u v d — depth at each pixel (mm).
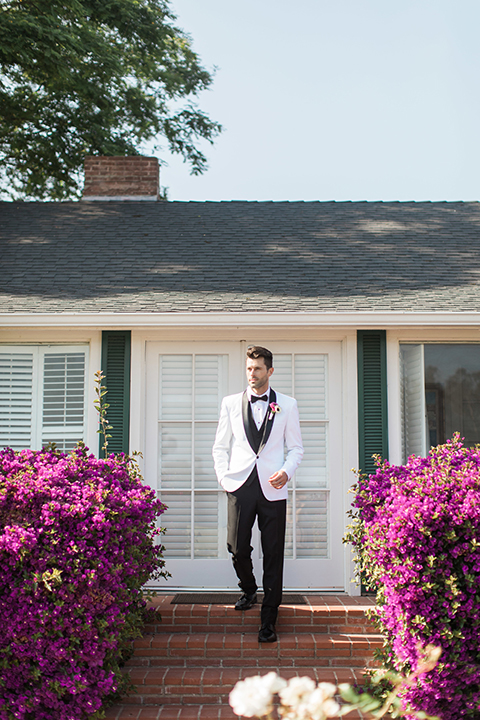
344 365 5707
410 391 5707
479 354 5770
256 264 6699
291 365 5770
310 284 6148
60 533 3719
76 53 11562
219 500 5656
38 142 14883
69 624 3598
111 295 5871
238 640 4535
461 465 4344
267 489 4453
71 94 14344
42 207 8656
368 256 6930
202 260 6816
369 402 5586
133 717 3986
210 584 5559
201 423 5727
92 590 3611
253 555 5535
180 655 4523
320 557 5570
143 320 5367
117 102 15594
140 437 5621
